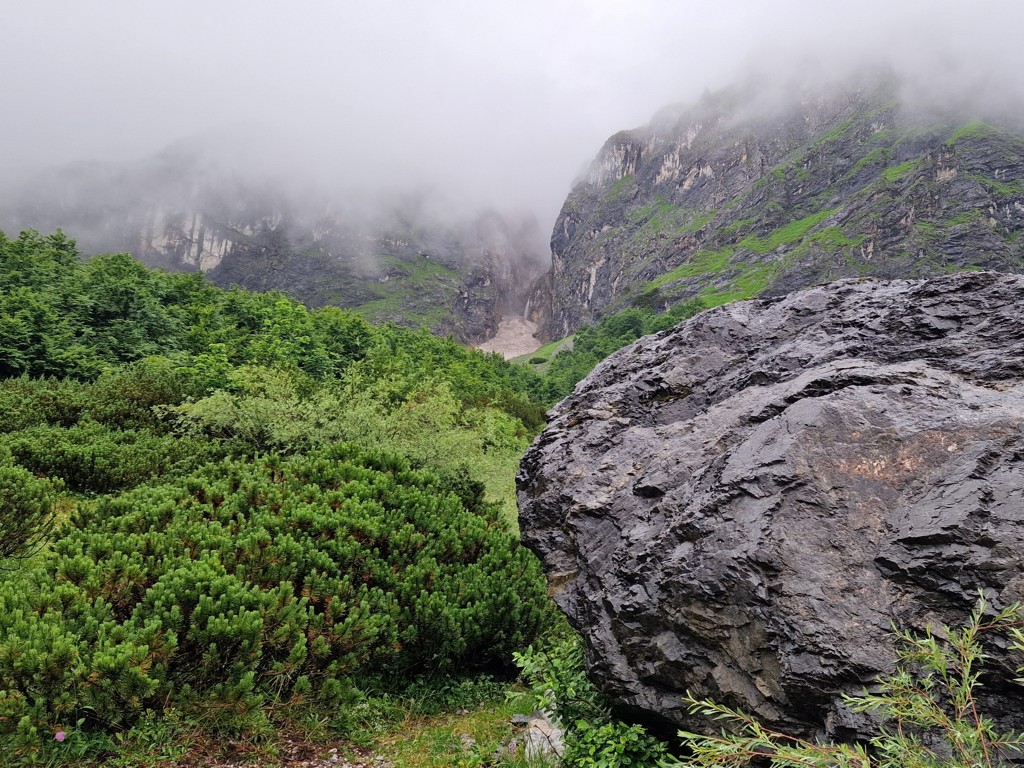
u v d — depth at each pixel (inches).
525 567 274.5
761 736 94.1
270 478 313.3
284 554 223.5
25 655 153.2
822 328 173.6
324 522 250.1
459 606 237.3
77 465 429.1
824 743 103.3
